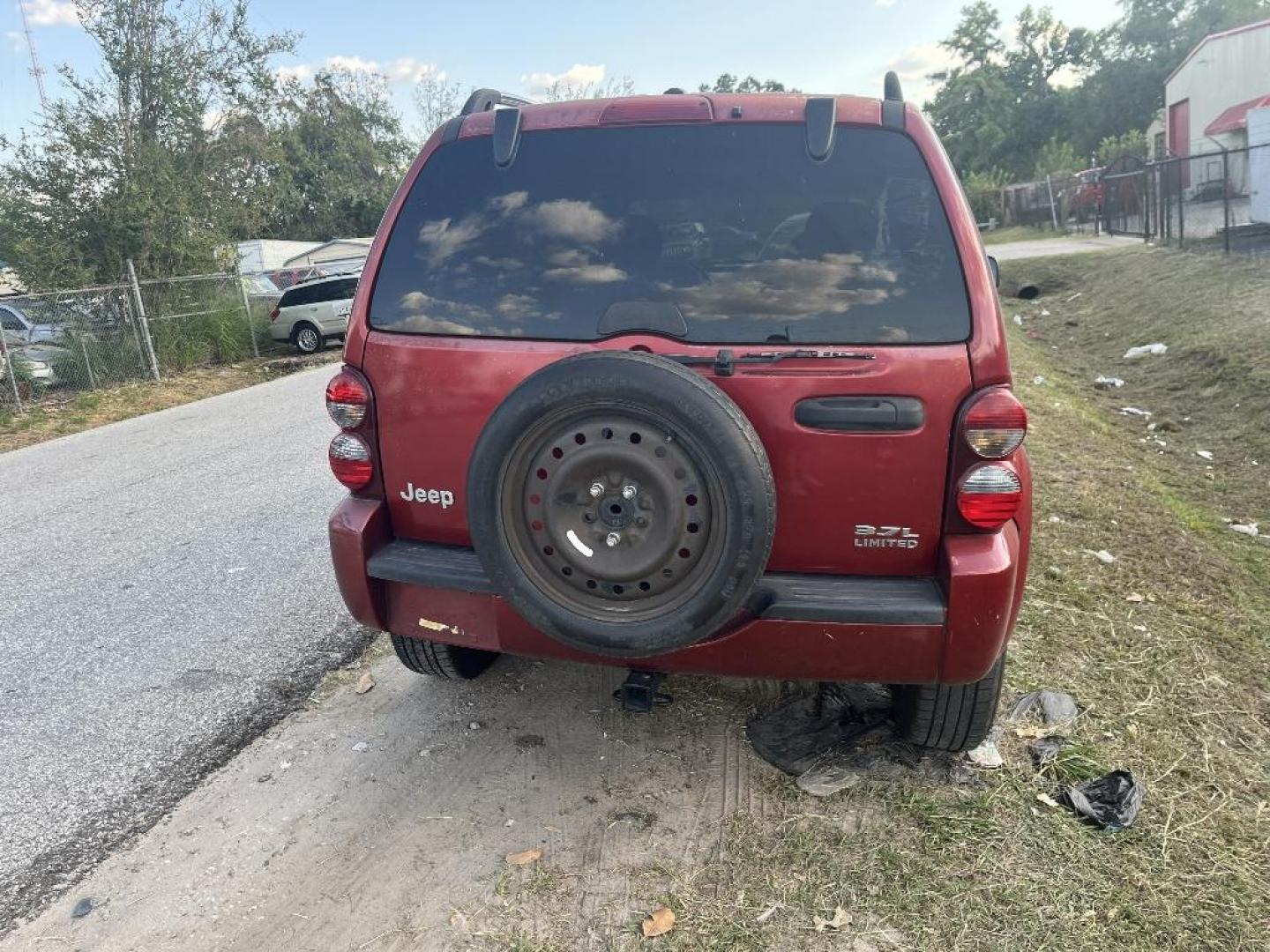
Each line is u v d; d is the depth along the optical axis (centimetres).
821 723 339
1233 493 707
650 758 328
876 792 301
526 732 349
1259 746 334
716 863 273
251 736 357
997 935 243
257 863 283
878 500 253
